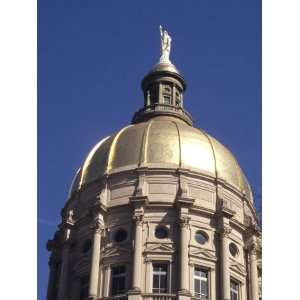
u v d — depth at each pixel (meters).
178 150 56.12
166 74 68.94
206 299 48.53
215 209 53.50
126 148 56.94
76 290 51.81
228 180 56.69
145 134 57.75
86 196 56.53
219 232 52.28
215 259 50.78
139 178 53.97
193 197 53.31
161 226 51.31
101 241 51.84
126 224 51.97
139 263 48.56
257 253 54.88
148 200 52.19
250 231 55.16
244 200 57.41
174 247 49.91
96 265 50.12
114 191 54.38
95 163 58.09
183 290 46.91
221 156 58.31
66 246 54.62
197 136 58.75
